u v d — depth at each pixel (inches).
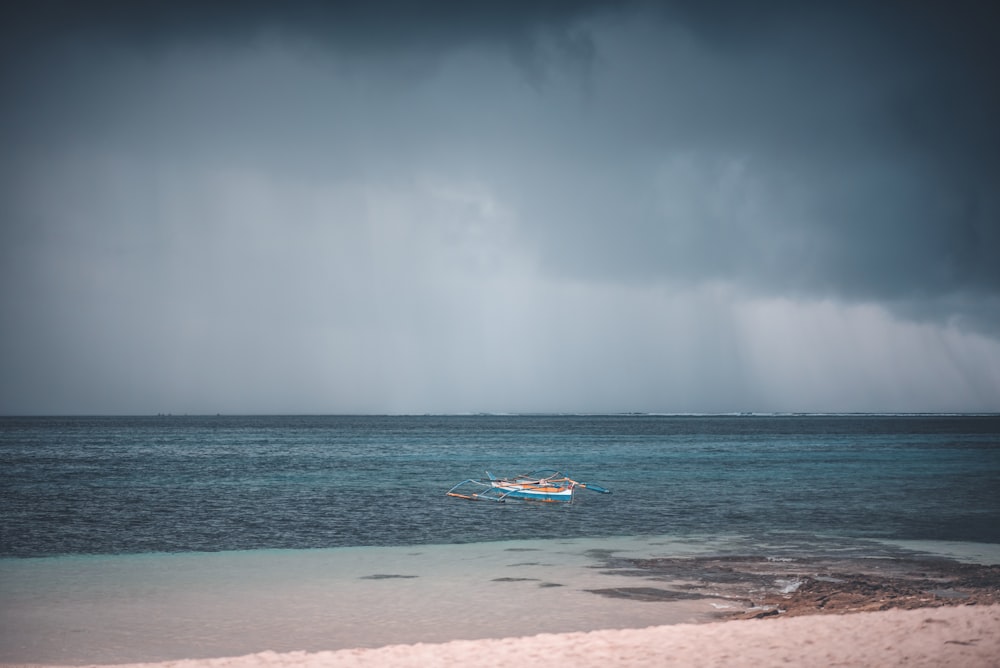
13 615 837.8
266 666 598.2
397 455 4301.2
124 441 5900.6
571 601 898.7
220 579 1033.5
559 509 1839.3
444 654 617.3
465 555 1219.9
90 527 1551.4
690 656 588.7
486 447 5310.0
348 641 737.0
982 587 957.2
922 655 571.8
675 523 1599.4
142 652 703.7
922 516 1699.1
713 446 5442.9
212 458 3905.0
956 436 7145.7
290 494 2176.4
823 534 1439.5
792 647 606.2
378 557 1205.7
